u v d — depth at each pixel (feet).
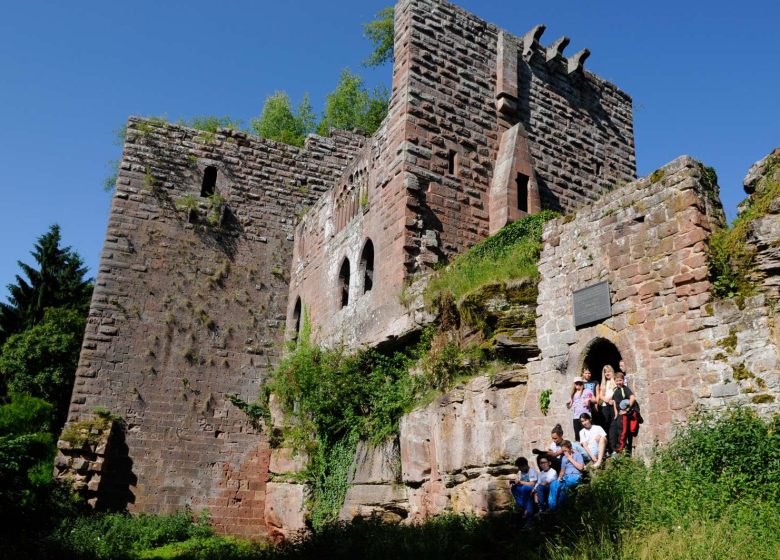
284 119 174.81
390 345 69.97
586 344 48.67
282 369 87.92
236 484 93.71
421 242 72.59
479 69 83.87
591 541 31.04
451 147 78.33
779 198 40.91
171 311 98.17
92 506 83.71
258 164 110.42
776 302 39.19
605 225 49.80
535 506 41.09
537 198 79.77
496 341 53.31
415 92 77.46
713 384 40.04
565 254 52.60
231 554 67.72
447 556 37.83
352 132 120.26
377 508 61.67
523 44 88.89
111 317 94.89
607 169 92.58
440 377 58.59
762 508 32.63
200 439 94.12
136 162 103.04
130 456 90.07
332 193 94.99
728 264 41.83
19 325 154.10
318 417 74.90
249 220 107.14
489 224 78.23
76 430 86.84
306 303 97.76
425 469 56.29
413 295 66.44
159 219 101.81
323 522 66.95
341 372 74.23
